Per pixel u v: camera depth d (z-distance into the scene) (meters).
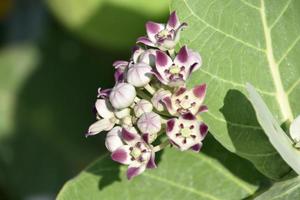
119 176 0.54
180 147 0.45
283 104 0.50
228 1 0.50
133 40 0.84
